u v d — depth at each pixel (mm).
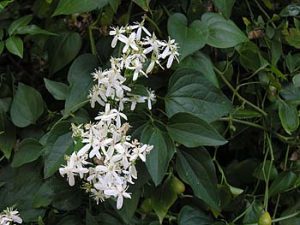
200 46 339
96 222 344
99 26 367
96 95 326
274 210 373
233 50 369
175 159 350
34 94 361
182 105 338
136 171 322
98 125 313
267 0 382
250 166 379
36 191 357
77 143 317
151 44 323
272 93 375
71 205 353
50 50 368
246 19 376
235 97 378
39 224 347
